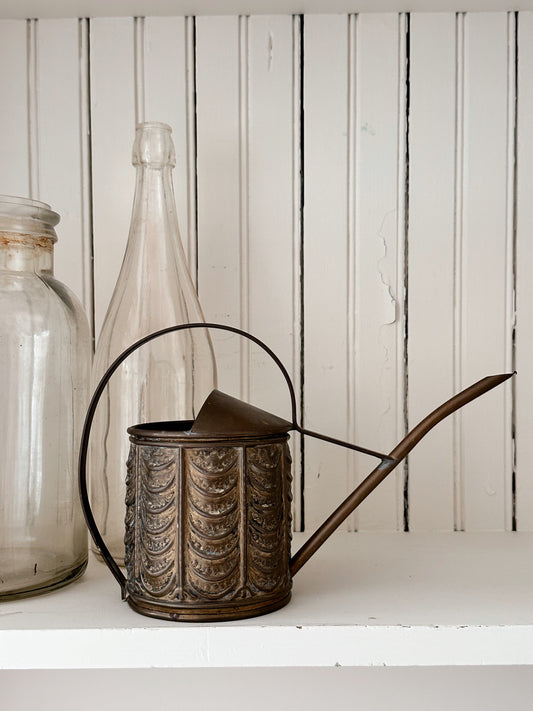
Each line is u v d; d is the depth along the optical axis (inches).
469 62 26.3
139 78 26.5
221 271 26.6
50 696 26.7
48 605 18.9
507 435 26.5
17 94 26.5
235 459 17.6
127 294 23.7
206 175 26.5
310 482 26.6
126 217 26.6
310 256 26.5
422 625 17.2
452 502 26.5
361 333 26.5
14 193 26.6
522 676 26.5
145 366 23.1
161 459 17.7
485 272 26.4
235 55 26.4
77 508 21.0
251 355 26.6
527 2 25.3
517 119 26.3
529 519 26.5
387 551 23.9
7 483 19.6
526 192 26.4
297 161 26.5
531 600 19.0
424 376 26.5
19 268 20.8
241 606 17.5
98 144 26.6
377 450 26.5
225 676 26.7
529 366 26.4
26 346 20.1
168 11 26.0
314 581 20.7
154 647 17.0
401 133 26.4
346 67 26.4
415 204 26.4
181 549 17.4
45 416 20.3
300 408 26.6
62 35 26.5
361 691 26.7
